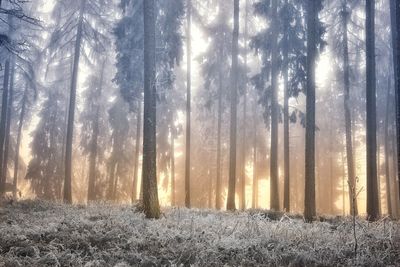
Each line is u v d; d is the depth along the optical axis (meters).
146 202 12.94
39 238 8.48
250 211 16.97
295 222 12.49
